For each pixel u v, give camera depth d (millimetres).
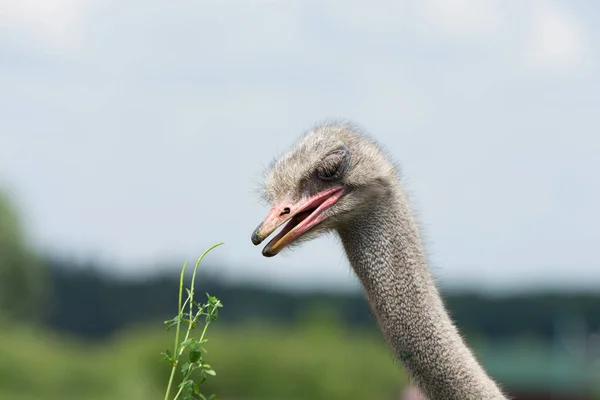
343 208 9070
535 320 57719
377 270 8992
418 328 8781
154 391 34844
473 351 9016
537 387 38875
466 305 55656
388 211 9055
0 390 37969
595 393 38344
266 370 37438
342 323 40812
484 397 8570
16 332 47438
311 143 9258
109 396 35875
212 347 38000
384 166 9117
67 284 76062
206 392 37281
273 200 9266
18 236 68688
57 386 38094
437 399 8688
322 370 37906
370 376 38156
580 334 51250
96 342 44062
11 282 68938
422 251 9016
